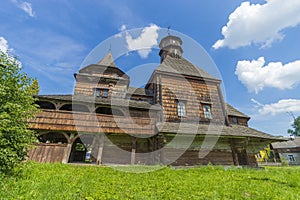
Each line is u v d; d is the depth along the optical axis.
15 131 4.00
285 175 6.27
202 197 3.55
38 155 7.38
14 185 3.28
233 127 11.32
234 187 4.33
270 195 3.79
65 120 8.55
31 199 2.77
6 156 3.70
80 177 4.43
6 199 2.68
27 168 4.58
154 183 4.41
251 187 4.38
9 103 3.90
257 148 11.00
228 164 9.80
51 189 3.27
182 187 4.16
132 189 3.81
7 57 4.47
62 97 9.59
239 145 10.59
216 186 4.37
